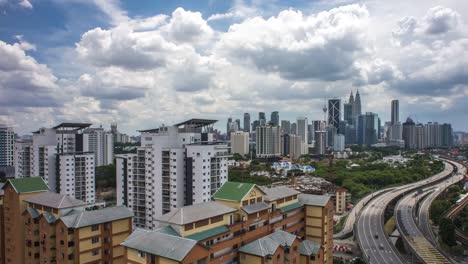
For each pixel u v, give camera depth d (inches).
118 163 7568.9
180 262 2938.0
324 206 4815.5
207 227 3624.5
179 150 6373.0
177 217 3469.5
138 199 6855.3
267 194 4557.1
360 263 6087.6
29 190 4744.1
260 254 3599.9
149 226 6697.8
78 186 7780.5
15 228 4729.3
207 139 7780.5
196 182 6294.3
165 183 6525.6
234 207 4072.3
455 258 6663.4
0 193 5132.9
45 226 4259.4
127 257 3346.5
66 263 3944.4
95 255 4079.7
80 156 7815.0
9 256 4894.2
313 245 4318.4
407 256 6879.9
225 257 3580.2
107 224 4188.0
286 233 4119.1
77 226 3914.9
